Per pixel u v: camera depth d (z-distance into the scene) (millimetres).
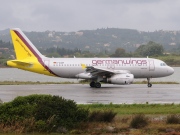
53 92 88250
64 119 47812
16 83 124375
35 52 112562
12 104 50031
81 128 47469
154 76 113312
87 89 97625
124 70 110938
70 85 113938
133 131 46281
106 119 50625
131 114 55656
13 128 46281
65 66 111250
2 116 47906
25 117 47656
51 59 112312
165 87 105750
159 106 63438
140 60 112438
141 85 116125
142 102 70000
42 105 48250
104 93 86438
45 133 45844
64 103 48938
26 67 111562
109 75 105938
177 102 70250
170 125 48250
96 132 45906
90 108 60406
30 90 93250
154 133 45312
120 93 86562
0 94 82938
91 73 104750
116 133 45688
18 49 112250
